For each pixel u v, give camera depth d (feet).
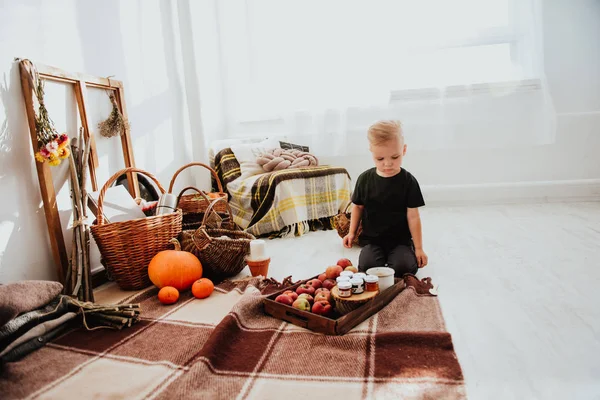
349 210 9.11
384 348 3.44
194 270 5.22
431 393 2.81
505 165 10.24
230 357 3.43
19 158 4.90
